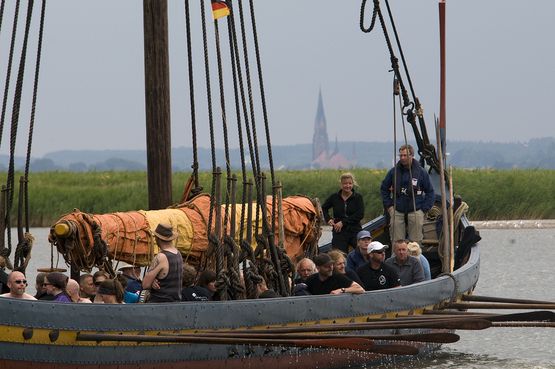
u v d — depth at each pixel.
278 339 42.22
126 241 44.62
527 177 153.12
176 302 40.94
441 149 60.84
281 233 51.41
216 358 42.81
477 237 61.62
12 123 45.28
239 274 46.72
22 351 37.84
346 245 62.41
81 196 142.00
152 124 52.00
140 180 166.62
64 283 43.28
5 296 38.78
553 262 103.94
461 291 55.78
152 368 40.75
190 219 47.31
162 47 51.81
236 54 50.34
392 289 49.62
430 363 53.84
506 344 59.41
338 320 46.75
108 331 39.28
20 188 46.19
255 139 50.25
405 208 62.00
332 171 163.25
